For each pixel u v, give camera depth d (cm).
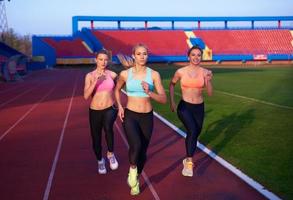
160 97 532
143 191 572
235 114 1266
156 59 6525
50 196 562
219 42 7119
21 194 573
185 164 639
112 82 641
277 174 628
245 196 541
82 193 571
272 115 1234
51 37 6800
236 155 757
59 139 959
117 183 611
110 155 670
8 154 818
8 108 1608
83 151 830
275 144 840
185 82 634
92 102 646
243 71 4125
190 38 7162
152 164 717
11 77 3381
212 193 557
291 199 514
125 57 581
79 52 6469
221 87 2303
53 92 2316
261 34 7419
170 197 546
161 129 1066
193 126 626
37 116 1357
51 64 6319
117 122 1196
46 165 727
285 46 7138
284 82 2612
